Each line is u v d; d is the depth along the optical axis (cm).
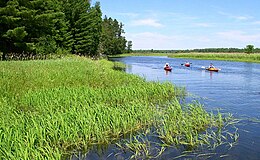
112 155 796
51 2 4231
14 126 754
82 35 5709
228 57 7244
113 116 947
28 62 2355
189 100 1588
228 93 1916
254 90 2067
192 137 882
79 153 802
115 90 1385
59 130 805
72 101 1113
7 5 3075
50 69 1880
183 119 1012
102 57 6625
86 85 1538
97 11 6981
